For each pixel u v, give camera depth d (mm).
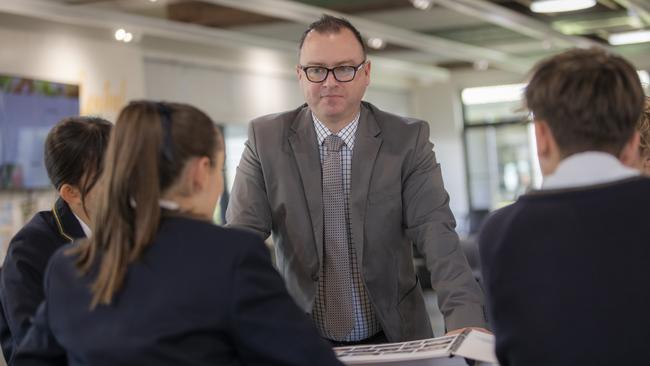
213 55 10594
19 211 8289
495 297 1552
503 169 15875
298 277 2459
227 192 11461
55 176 2248
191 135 1640
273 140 2492
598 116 1519
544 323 1482
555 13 9148
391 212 2422
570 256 1485
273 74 12000
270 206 2498
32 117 8273
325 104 2373
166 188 1650
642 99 1577
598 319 1454
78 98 8789
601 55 1576
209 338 1584
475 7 8500
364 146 2424
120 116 1646
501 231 1572
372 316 2459
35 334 1752
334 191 2432
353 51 2357
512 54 12312
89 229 2338
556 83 1550
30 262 2250
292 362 1586
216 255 1595
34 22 8047
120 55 9359
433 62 14203
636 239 1472
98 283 1610
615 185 1509
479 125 15938
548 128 1574
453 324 2170
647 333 1443
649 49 11797
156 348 1546
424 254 2387
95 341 1589
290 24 9406
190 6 8859
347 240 2430
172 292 1573
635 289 1455
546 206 1537
